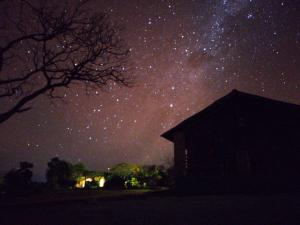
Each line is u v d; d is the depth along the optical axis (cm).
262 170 1620
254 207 969
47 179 3005
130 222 798
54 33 1160
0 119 1089
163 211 979
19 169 2372
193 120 1811
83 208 1144
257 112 1708
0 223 855
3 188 2155
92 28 1229
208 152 1741
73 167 3186
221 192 1644
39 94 1162
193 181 1714
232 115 1752
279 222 713
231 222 733
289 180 1562
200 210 964
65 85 1201
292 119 1633
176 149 1784
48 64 1171
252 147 1669
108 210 1054
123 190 2441
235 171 1666
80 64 1218
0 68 1103
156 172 3002
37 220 887
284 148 1608
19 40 1127
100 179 3134
